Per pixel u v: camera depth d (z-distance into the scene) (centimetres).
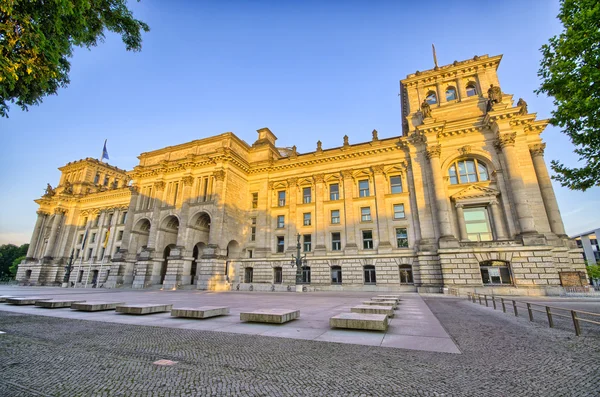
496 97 3706
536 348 805
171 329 1083
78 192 7581
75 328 1098
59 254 7050
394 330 1053
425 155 4006
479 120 3728
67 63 1205
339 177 4672
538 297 2633
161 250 5028
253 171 5306
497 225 3391
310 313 1520
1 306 1770
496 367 642
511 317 1419
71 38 1166
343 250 4234
